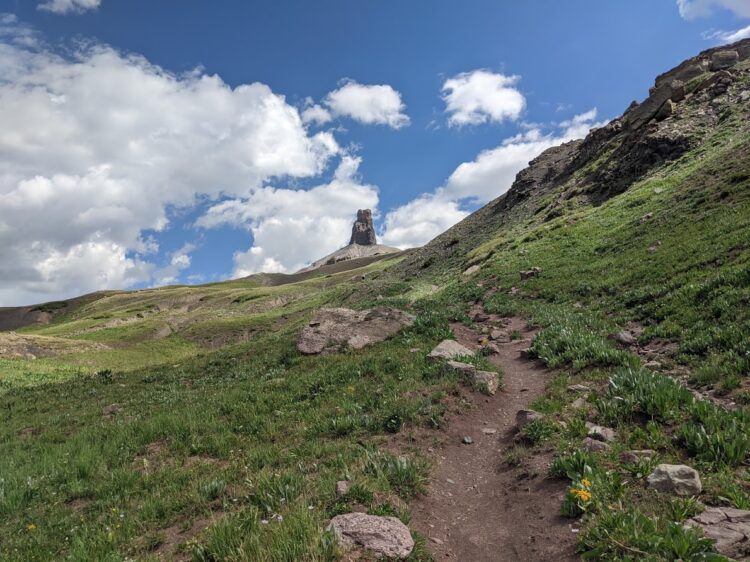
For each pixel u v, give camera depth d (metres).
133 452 13.45
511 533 7.05
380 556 5.86
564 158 91.75
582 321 20.58
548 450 9.28
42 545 8.02
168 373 29.41
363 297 63.12
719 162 37.88
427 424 11.59
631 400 10.09
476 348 20.48
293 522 6.36
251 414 15.07
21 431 18.52
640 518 6.04
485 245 63.94
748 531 5.67
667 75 86.75
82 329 138.25
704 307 15.99
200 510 8.27
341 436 11.64
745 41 80.38
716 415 8.81
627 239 34.12
